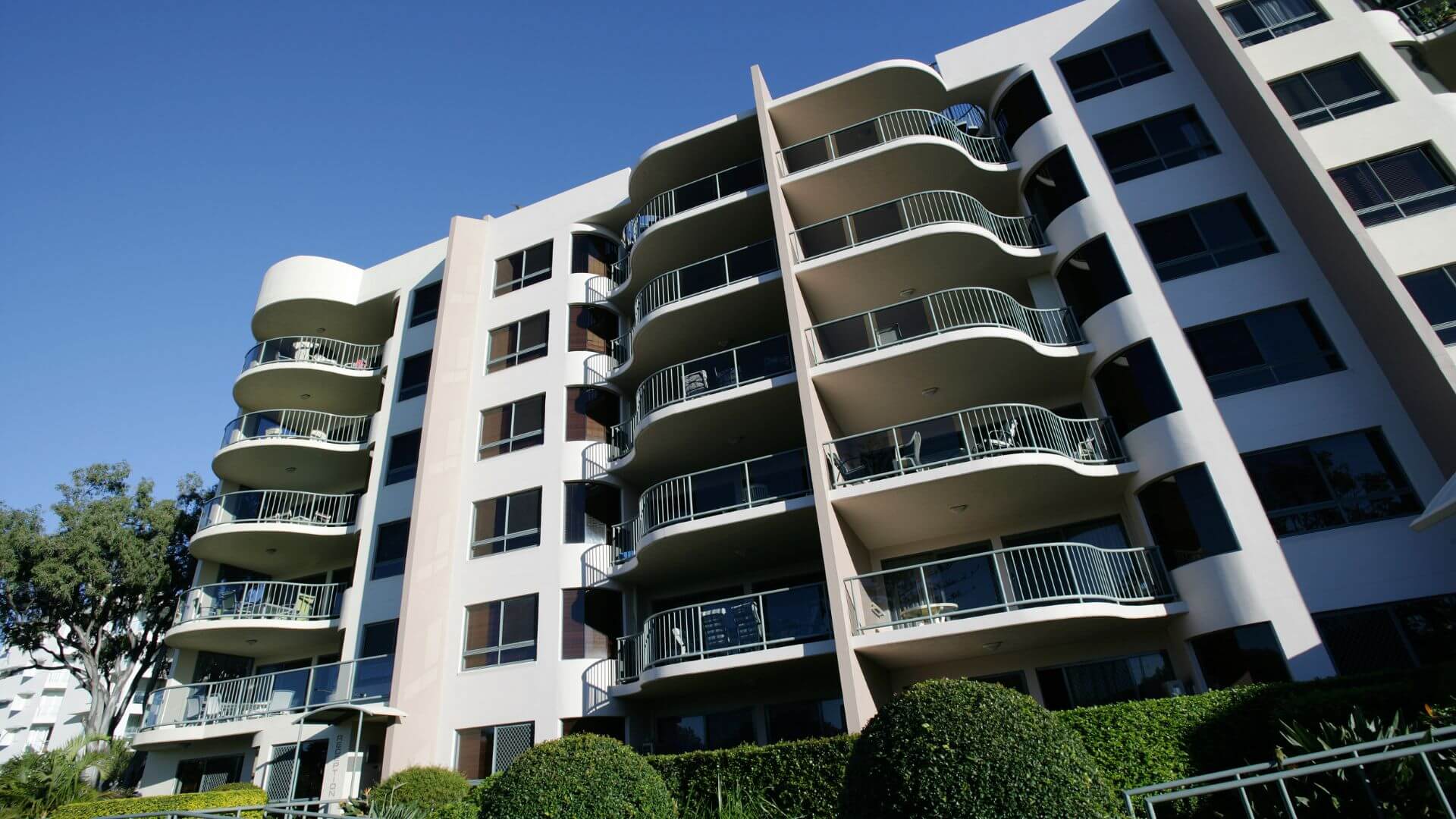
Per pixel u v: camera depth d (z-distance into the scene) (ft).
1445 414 41.14
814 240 67.00
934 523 55.16
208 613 74.64
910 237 57.88
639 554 59.21
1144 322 52.95
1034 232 62.75
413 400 80.07
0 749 196.54
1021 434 53.36
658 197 77.05
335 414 87.40
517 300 79.61
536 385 73.56
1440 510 28.25
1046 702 49.60
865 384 56.65
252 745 68.69
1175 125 58.90
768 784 40.68
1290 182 51.78
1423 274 47.01
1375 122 52.44
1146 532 49.90
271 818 53.88
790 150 72.79
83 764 61.62
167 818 31.55
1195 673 45.37
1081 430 54.80
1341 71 55.06
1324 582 42.70
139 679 101.91
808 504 51.67
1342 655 40.91
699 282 69.15
